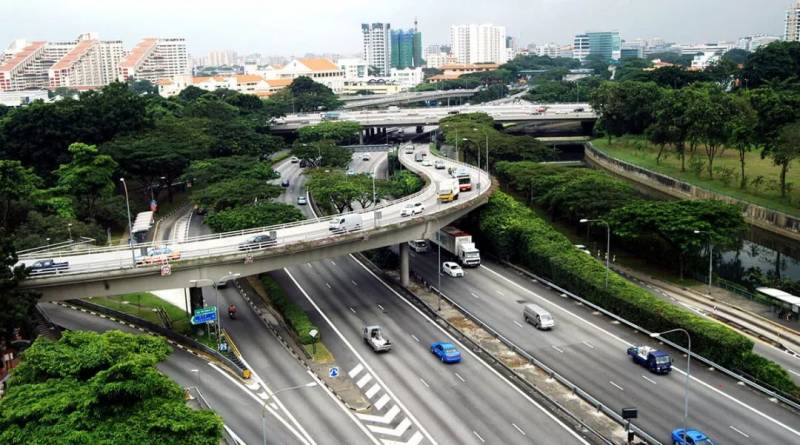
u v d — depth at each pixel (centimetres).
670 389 7888
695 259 12400
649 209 12088
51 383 5881
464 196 13525
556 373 8281
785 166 15825
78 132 17138
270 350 9200
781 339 9331
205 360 8919
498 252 12938
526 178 17000
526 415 7419
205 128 19975
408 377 8375
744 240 15688
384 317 10362
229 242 10338
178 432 5428
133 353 6272
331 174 16300
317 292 11469
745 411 7356
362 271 12562
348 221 10631
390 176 19562
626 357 8769
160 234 14775
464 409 7575
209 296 11288
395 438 7019
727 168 18962
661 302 9594
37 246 11775
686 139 19325
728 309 10481
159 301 11131
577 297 10825
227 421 7362
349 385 8200
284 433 7138
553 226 15450
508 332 9656
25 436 5203
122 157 16000
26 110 17188
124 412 5616
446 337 9612
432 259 13362
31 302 8375
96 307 10638
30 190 13700
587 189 14512
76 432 5184
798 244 14300
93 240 11950
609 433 6969
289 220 12744
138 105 18950
